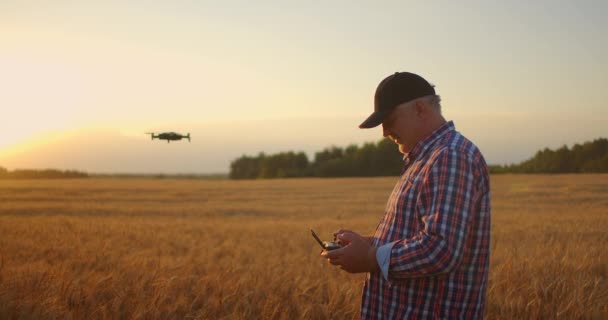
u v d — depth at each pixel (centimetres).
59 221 2205
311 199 4194
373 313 276
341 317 507
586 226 1709
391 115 274
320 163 10162
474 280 259
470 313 259
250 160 11212
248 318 504
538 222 1914
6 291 518
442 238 237
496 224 1864
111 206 3631
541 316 503
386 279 252
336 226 2011
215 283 617
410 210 262
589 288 621
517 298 557
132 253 1079
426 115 271
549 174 7044
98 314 500
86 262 846
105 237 1538
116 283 608
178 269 748
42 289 548
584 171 7244
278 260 963
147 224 2097
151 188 5928
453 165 247
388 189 5375
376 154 9194
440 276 258
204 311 507
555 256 852
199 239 1536
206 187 6112
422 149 269
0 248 1016
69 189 5712
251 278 661
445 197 242
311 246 1291
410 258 243
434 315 258
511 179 5881
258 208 3416
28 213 3088
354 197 4359
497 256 930
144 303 518
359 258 262
